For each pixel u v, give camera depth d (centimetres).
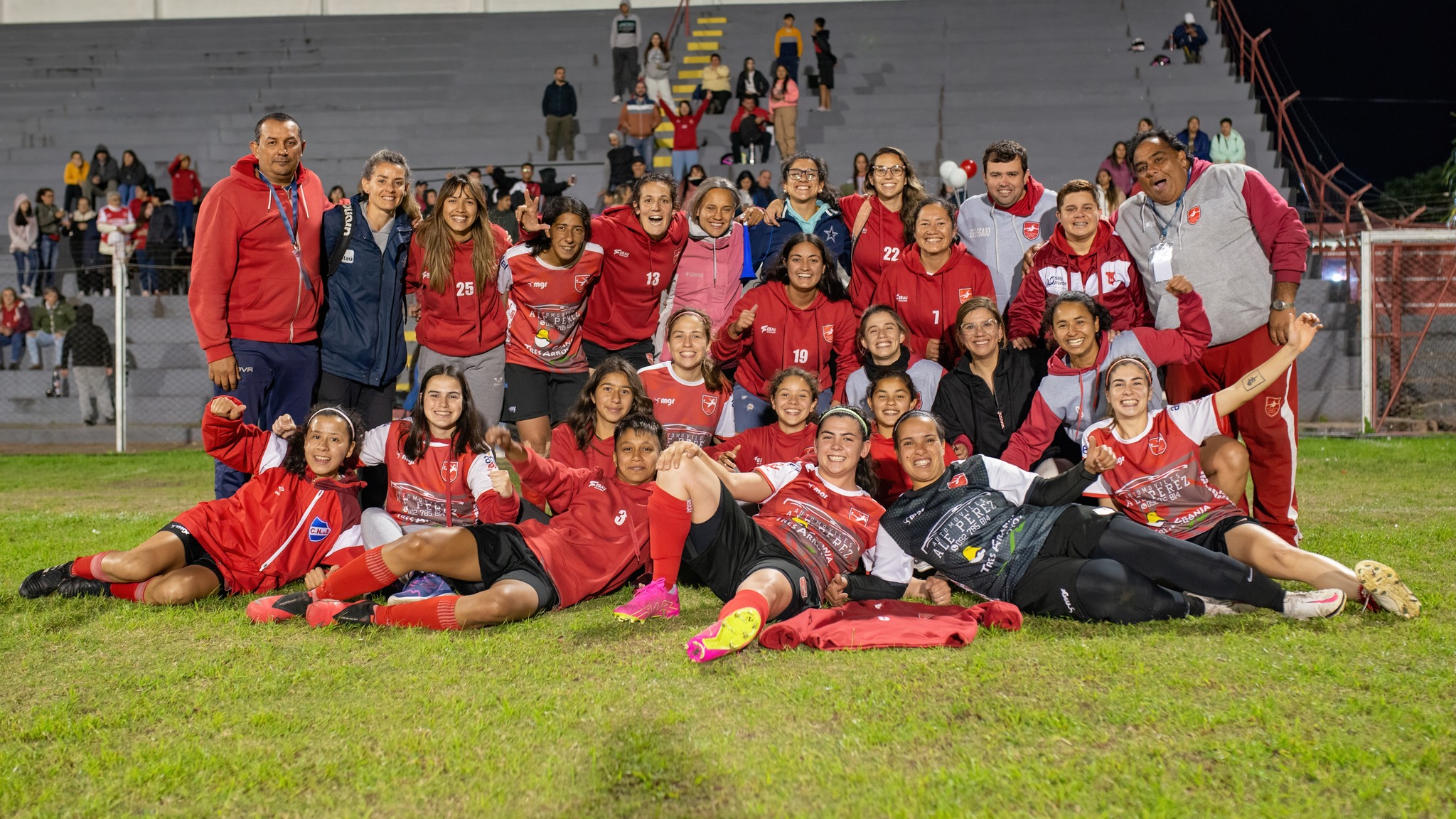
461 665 339
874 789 240
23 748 271
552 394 604
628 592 454
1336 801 231
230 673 331
